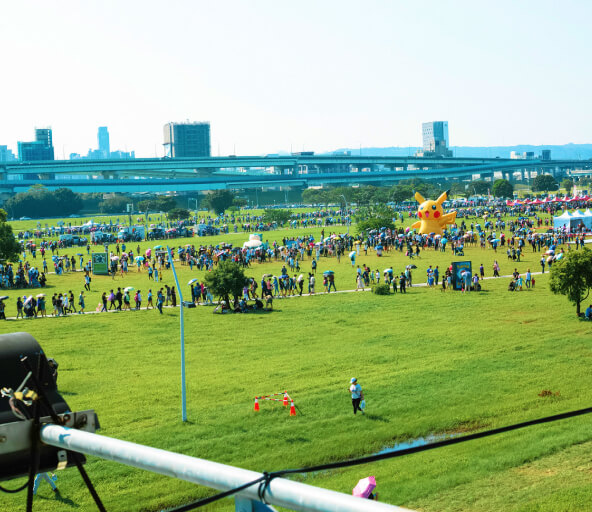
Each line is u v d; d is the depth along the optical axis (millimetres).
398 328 52562
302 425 31484
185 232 152250
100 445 3797
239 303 62750
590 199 172750
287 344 48812
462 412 32219
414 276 80000
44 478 25453
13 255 88750
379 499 22828
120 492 24969
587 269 52875
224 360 44688
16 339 4660
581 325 50656
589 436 27578
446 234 107625
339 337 50406
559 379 37031
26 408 4043
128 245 133250
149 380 40062
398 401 34469
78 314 63062
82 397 36781
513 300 62250
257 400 33938
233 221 193625
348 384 37844
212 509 22766
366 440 29266
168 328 55750
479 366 40406
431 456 26891
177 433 30922
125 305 66562
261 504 3201
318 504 2920
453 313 57375
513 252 89562
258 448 28938
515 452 26375
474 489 23109
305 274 84750
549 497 21953
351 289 73062
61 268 93312
